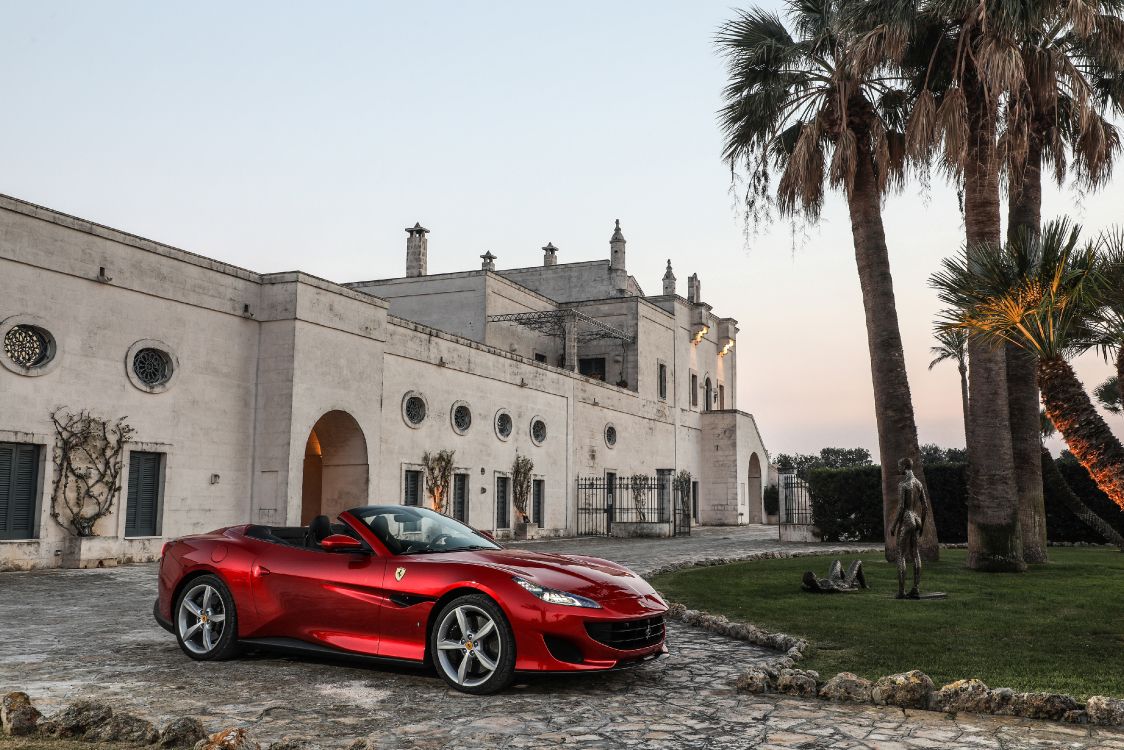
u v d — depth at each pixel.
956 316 8.88
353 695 5.91
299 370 20.12
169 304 18.23
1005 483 15.05
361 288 36.84
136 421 17.36
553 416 32.53
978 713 5.48
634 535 32.00
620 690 6.15
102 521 16.66
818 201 17.92
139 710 5.44
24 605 10.69
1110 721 5.19
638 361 40.19
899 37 15.32
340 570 6.66
